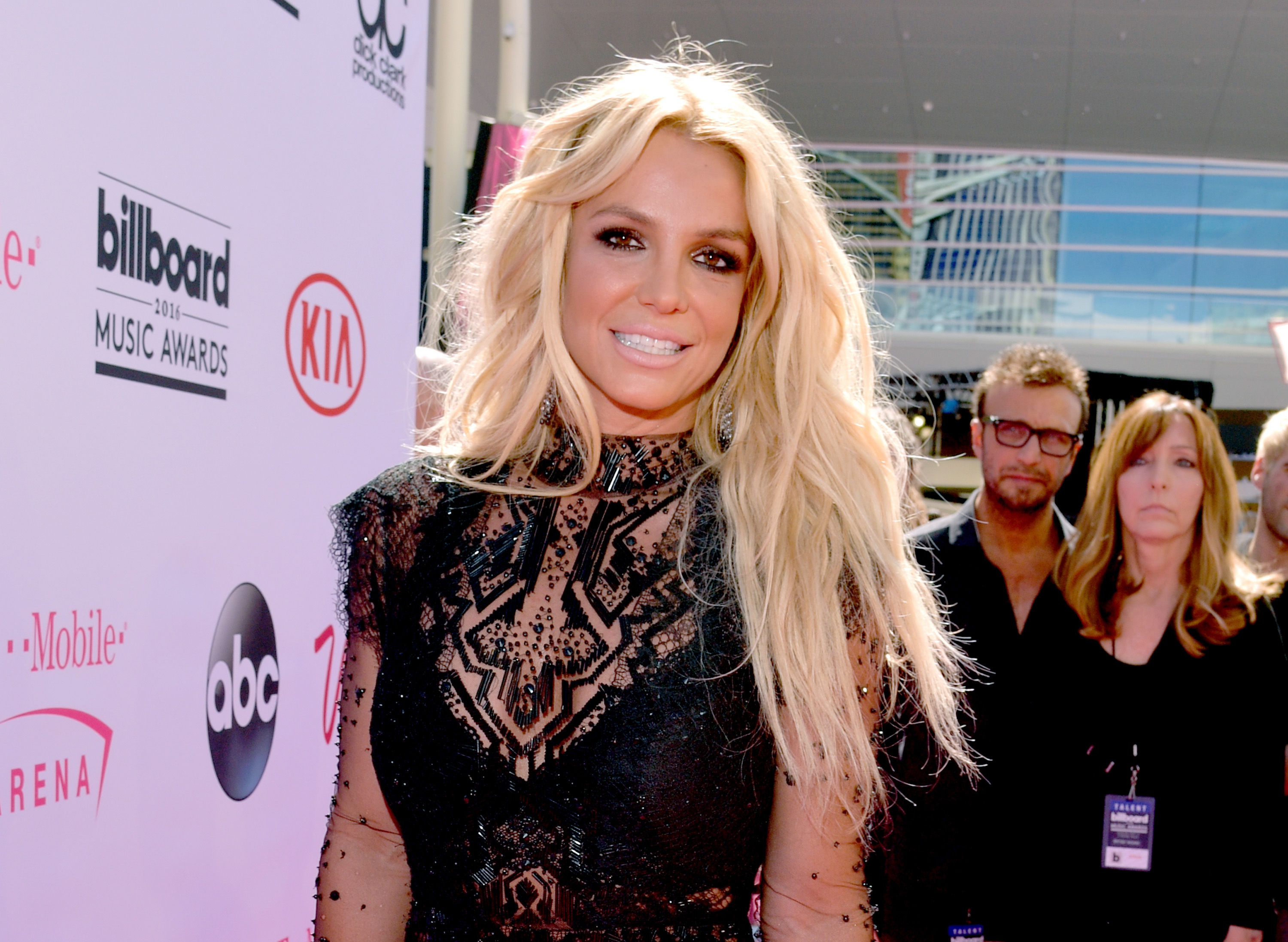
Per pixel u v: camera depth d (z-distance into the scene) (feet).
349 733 4.24
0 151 3.89
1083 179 33.91
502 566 4.09
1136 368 33.06
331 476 6.30
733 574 4.04
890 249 34.68
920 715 4.74
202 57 5.00
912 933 8.34
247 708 5.49
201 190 5.03
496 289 4.49
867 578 4.06
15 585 4.00
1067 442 9.06
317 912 4.25
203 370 5.08
